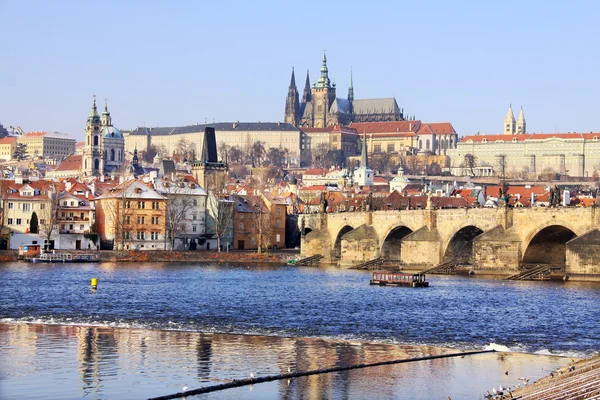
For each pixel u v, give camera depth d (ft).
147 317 650.43
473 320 651.25
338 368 458.50
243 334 569.23
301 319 650.02
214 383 424.87
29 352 490.08
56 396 397.60
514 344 547.08
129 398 395.96
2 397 395.55
